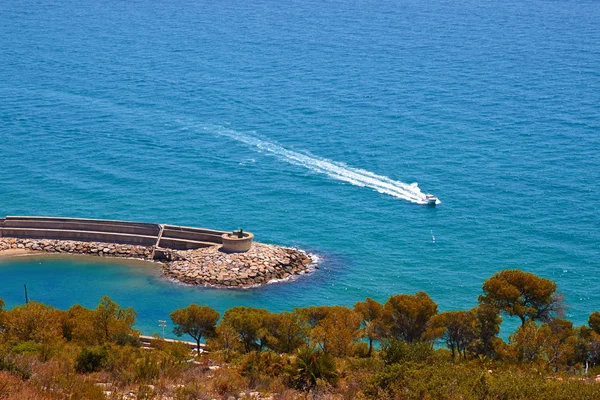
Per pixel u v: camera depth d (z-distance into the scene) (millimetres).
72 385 83875
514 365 120750
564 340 143750
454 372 92875
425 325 145625
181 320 155125
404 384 90125
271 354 108375
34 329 132375
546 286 150625
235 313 143250
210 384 91875
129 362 98875
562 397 88500
